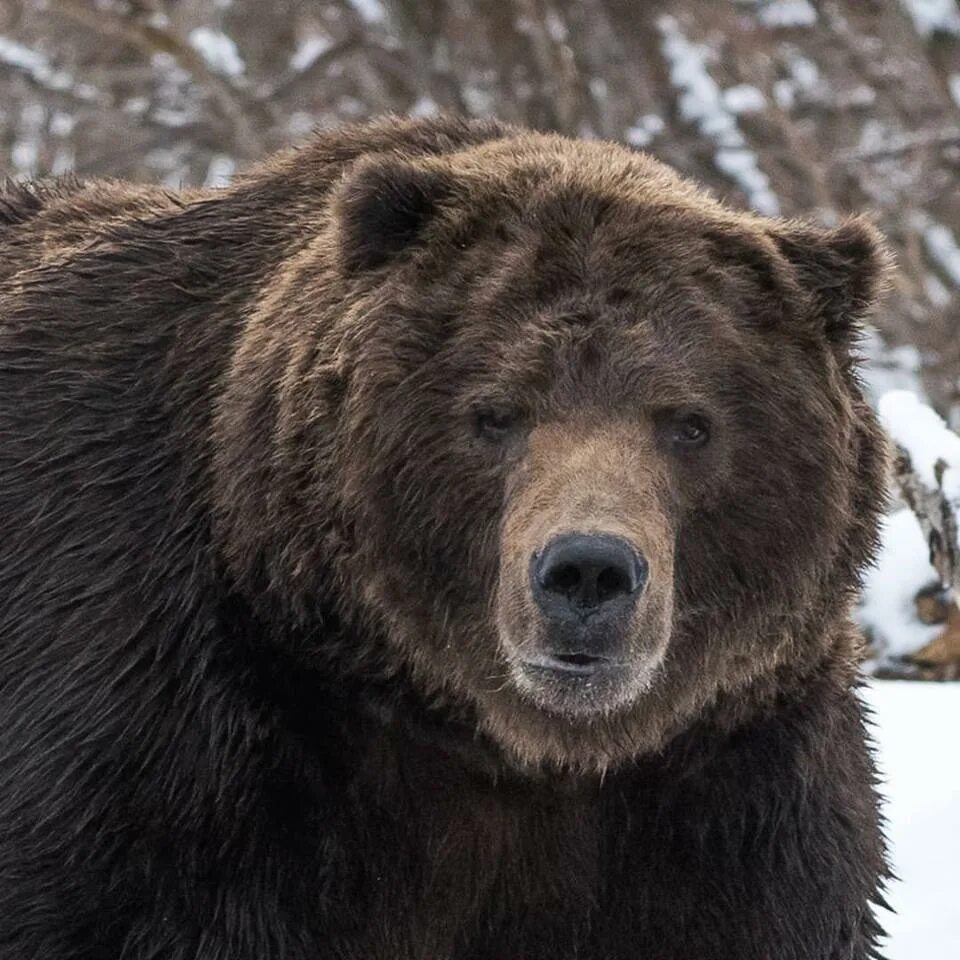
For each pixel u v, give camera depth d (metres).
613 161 10.61
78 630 10.22
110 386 10.69
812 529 9.90
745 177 32.44
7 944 9.95
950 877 13.47
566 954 10.63
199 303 10.82
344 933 10.21
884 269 10.32
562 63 32.84
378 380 9.70
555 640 8.98
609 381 9.52
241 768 9.98
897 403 15.96
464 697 9.99
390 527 9.76
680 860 10.35
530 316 9.62
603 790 10.33
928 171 32.16
